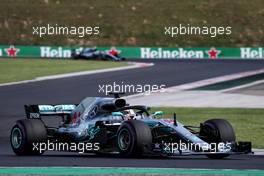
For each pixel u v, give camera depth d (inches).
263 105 4141.2
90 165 1685.5
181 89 5068.9
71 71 6328.7
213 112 3767.2
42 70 6407.5
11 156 2010.3
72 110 2166.6
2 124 3376.0
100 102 2042.3
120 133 1863.9
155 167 1631.4
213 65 7524.6
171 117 3494.1
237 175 1471.5
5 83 5300.2
